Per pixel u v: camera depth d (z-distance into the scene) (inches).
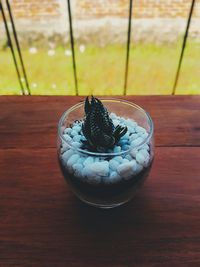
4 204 9.6
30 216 9.3
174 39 43.6
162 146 11.3
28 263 8.2
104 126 8.7
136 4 46.4
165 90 38.9
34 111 12.8
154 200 9.6
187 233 8.8
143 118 9.6
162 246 8.5
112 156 8.4
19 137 11.7
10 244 8.6
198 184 10.0
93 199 8.9
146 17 46.8
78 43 46.3
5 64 43.0
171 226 8.9
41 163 10.8
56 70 42.6
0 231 8.9
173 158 10.8
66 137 9.2
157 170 10.5
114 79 40.4
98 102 8.8
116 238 8.7
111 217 9.2
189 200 9.6
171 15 44.9
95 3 46.9
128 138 9.2
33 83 39.8
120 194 8.7
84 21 47.9
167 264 8.1
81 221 9.1
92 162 8.4
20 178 10.3
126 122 9.8
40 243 8.6
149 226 8.9
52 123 12.2
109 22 48.1
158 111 12.6
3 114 12.7
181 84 39.6
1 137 11.7
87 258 8.3
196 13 45.7
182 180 10.2
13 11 47.9
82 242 8.6
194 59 41.7
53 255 8.4
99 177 8.3
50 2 47.1
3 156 11.0
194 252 8.3
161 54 41.9
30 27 48.1
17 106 13.0
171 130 11.9
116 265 8.1
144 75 40.7
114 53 43.9
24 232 8.9
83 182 8.5
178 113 12.5
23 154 11.1
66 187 10.0
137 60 43.3
